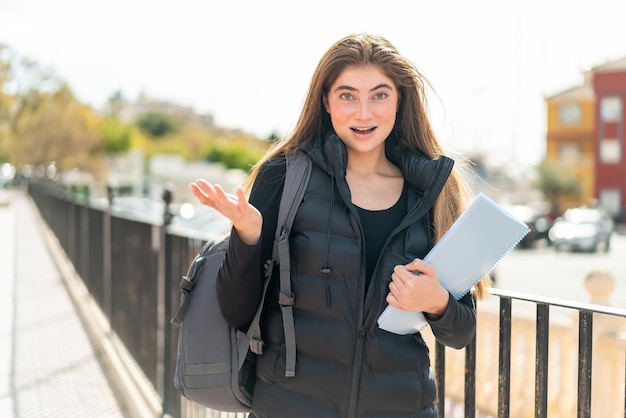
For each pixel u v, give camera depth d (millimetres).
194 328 1903
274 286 1782
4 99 63125
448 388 5520
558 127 50469
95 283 7949
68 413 4555
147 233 4695
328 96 1854
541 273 20250
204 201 1603
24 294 9328
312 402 1691
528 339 4840
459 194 1884
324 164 1723
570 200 47062
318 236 1692
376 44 1817
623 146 44875
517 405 4875
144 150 95250
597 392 4336
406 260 1706
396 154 1870
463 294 1723
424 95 1913
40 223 22594
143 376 4863
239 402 1905
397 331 1665
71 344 6516
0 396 4949
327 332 1673
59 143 61750
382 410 1680
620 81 44625
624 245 31359
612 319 4406
